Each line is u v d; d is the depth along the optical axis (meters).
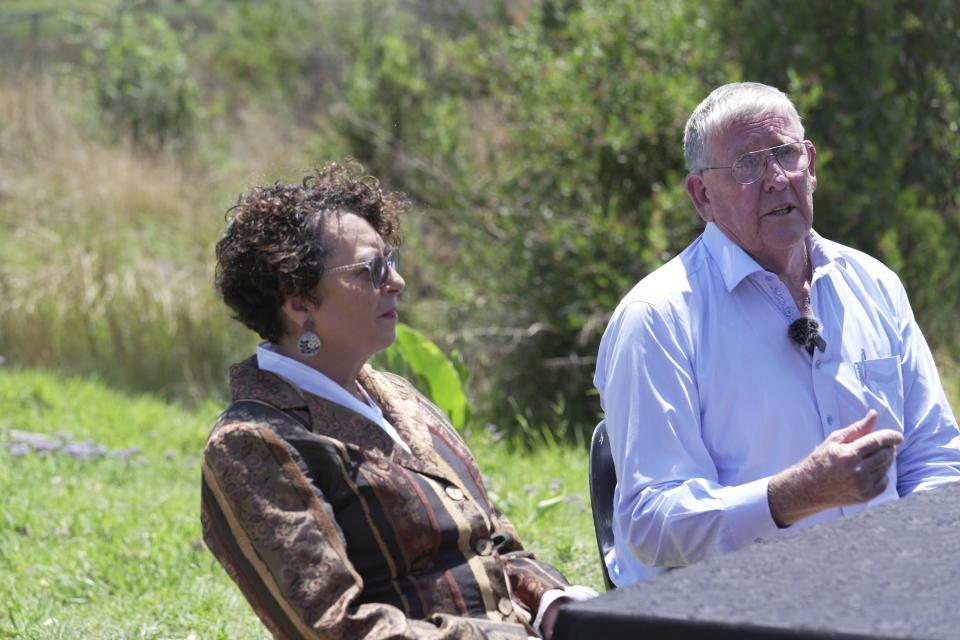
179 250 12.45
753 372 3.12
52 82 16.69
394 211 2.79
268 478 2.43
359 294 2.61
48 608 4.42
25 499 5.89
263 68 17.30
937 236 8.12
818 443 3.11
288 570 2.38
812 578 1.93
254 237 2.60
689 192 3.38
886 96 8.14
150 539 5.27
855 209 7.85
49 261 11.71
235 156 15.48
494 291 8.95
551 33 9.47
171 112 16.19
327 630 2.34
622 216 8.63
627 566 3.21
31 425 7.94
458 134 10.80
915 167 8.59
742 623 1.74
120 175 13.70
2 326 10.63
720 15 8.53
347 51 16.30
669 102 8.16
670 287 3.20
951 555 2.00
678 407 3.08
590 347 8.69
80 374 10.17
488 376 9.08
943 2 8.34
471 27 11.20
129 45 16.95
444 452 2.77
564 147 8.72
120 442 7.66
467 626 2.43
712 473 3.07
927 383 3.33
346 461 2.53
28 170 13.83
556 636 1.90
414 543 2.55
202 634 4.19
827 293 3.29
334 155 12.27
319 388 2.61
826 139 8.13
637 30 8.70
